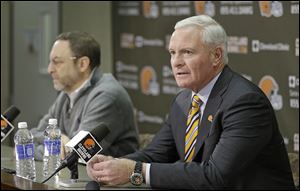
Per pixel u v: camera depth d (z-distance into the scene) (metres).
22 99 8.51
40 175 3.48
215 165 3.20
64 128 4.75
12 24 8.37
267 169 3.43
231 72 3.54
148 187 3.24
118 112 4.55
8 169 3.68
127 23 7.57
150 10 7.21
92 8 8.05
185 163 3.27
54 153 3.61
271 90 5.85
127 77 7.62
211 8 6.44
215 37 3.44
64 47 4.55
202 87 3.52
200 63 3.42
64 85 4.62
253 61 6.02
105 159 3.29
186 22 3.47
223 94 3.43
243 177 3.37
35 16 8.42
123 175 3.23
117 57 7.75
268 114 3.34
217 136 3.38
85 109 4.57
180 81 3.49
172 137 3.85
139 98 7.44
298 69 5.61
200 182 3.17
